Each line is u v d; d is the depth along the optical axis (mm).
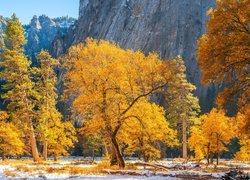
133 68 27406
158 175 22094
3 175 18688
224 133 42719
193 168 34219
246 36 18484
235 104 20484
